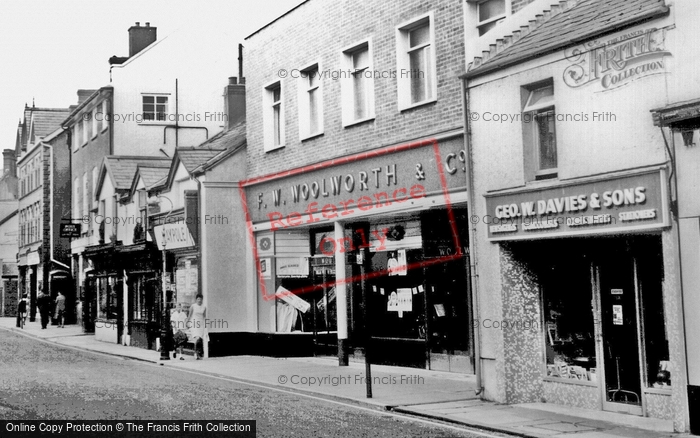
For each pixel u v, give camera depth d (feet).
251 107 74.90
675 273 32.60
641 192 34.04
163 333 71.77
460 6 49.37
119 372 61.46
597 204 36.17
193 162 78.02
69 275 139.74
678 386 32.65
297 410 40.60
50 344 96.99
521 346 42.39
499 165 42.22
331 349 68.64
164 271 75.00
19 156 191.31
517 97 41.16
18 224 187.73
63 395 46.09
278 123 71.97
